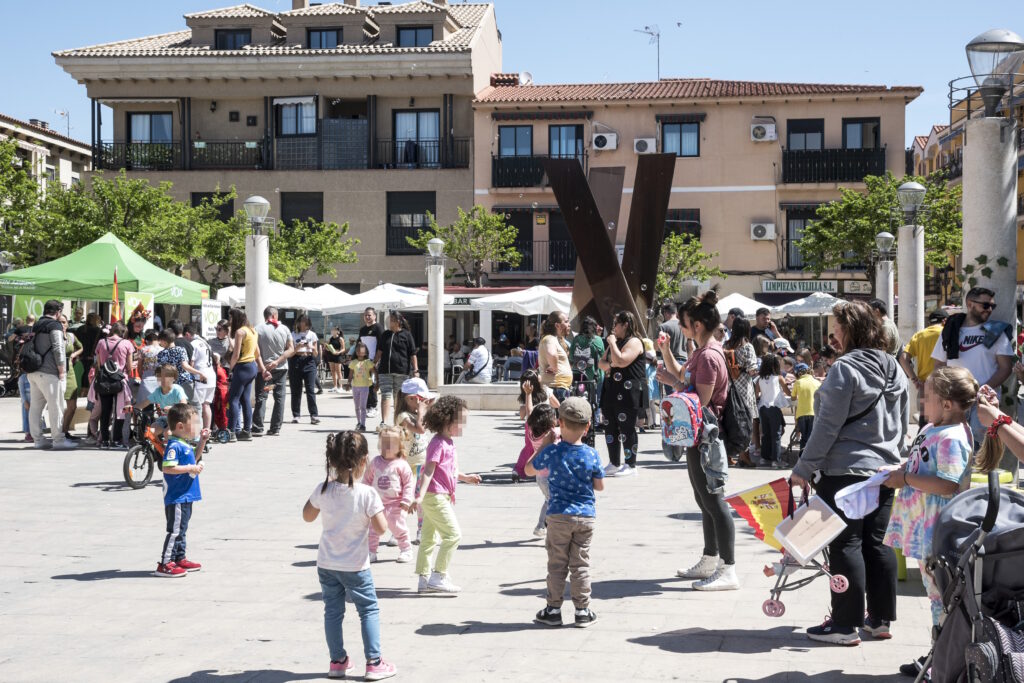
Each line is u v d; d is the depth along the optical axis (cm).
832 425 536
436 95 3919
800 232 3816
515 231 3697
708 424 668
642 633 575
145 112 4022
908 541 496
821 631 554
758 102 3809
